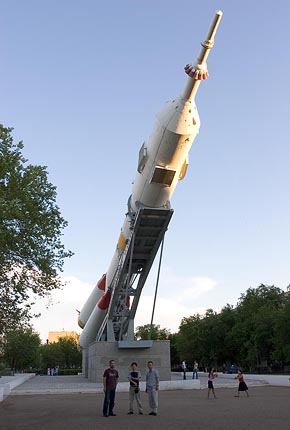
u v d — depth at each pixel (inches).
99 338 1150.3
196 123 759.1
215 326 2206.0
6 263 539.2
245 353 2048.5
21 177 534.9
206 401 644.7
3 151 529.0
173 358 2972.4
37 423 428.8
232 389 930.1
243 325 2018.9
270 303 2041.1
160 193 864.3
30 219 525.7
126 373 1042.7
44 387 990.4
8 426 411.5
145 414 487.2
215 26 653.9
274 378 1070.4
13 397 817.5
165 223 919.7
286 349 1616.6
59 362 3673.7
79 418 459.5
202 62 697.0
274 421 405.7
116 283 1034.1
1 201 482.9
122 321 1090.7
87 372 1401.3
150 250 1009.5
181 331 2498.8
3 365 2755.9
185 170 852.6
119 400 701.3
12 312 564.7
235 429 360.5
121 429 371.9
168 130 749.9
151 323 1048.2
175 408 547.2
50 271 545.6
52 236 549.6
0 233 474.3
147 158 816.3
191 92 727.1
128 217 955.3
